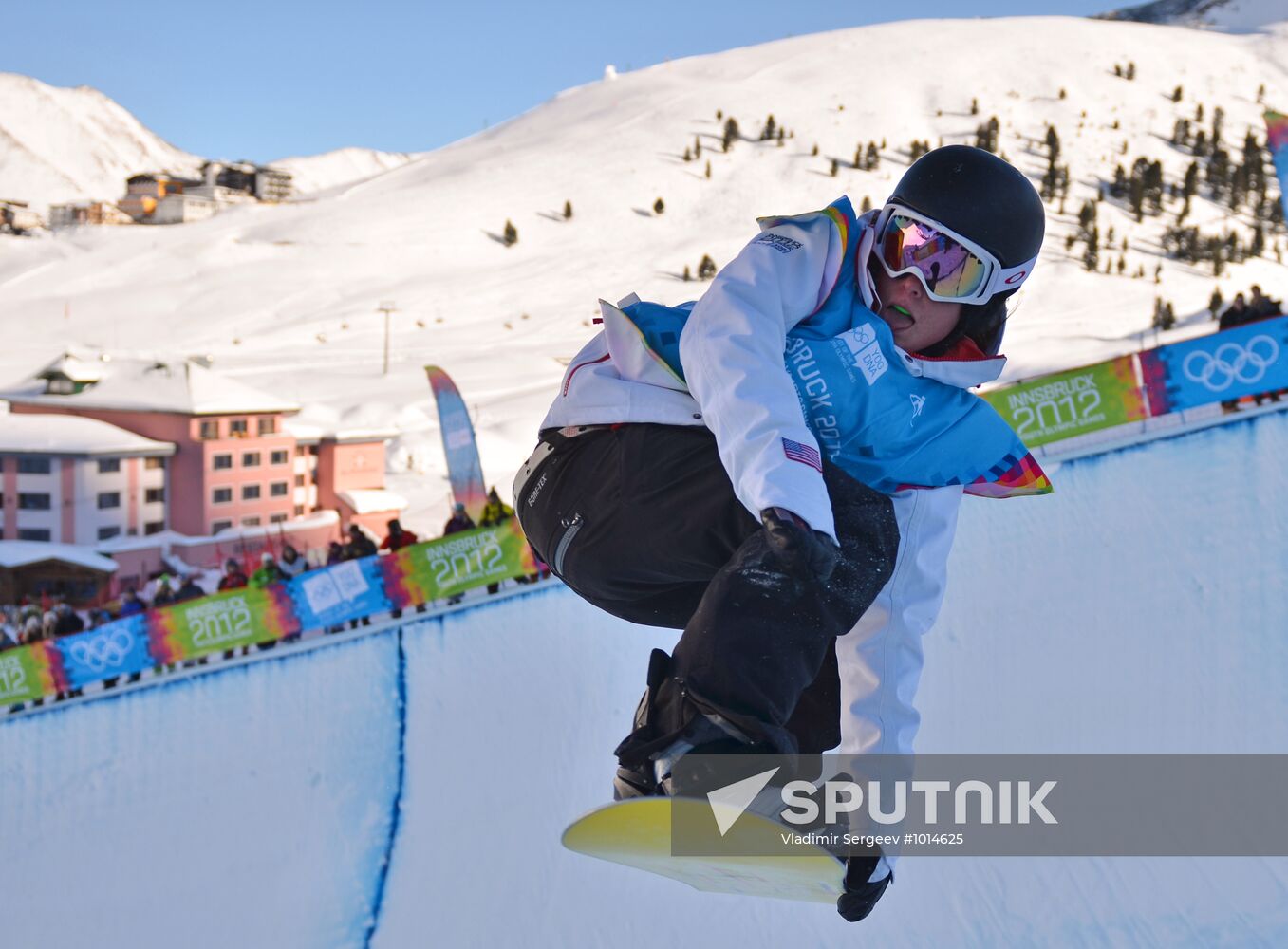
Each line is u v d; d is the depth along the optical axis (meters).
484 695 10.33
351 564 11.14
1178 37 159.38
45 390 33.34
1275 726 7.47
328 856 10.28
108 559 30.72
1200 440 8.48
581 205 115.81
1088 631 8.23
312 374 69.38
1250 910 6.64
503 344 80.19
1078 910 6.94
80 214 128.12
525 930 8.74
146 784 11.40
